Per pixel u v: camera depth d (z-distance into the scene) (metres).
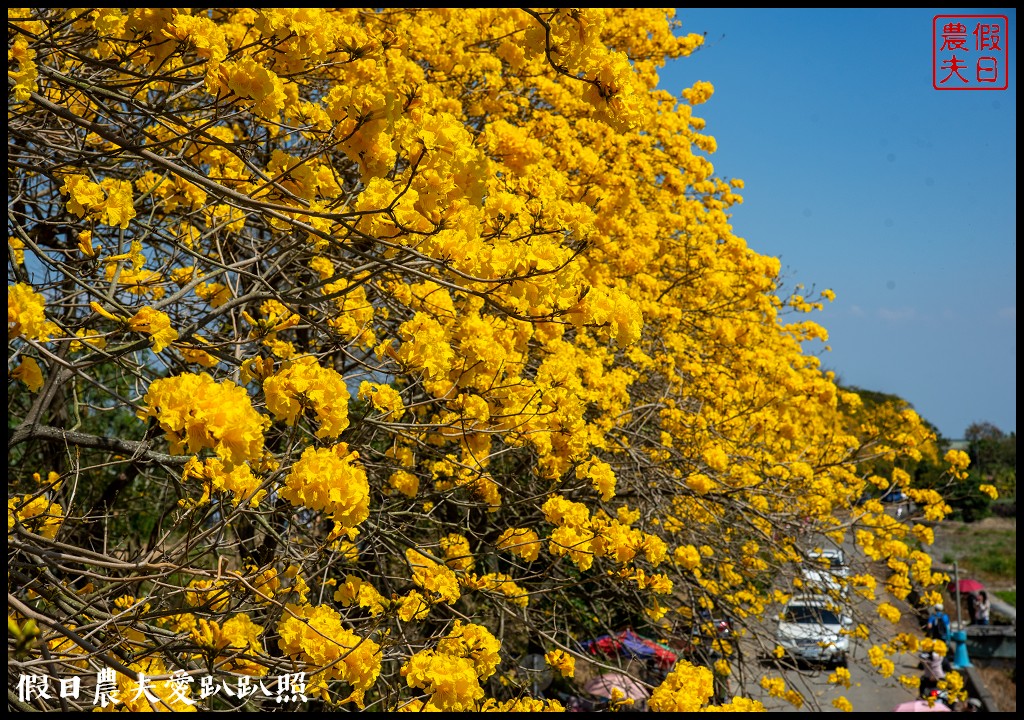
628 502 6.80
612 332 2.58
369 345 3.69
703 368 7.15
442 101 5.12
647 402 7.07
